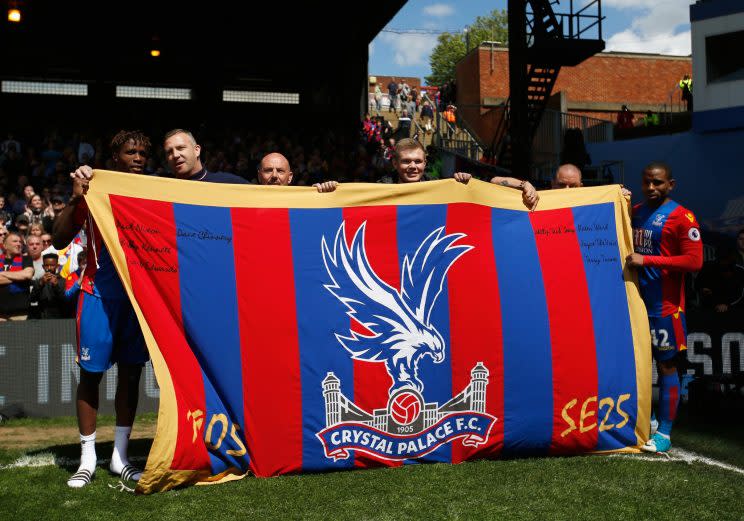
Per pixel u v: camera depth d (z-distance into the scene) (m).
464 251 4.47
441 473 4.06
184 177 4.47
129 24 20.92
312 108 23.45
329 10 20.44
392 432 4.23
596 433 4.50
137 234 3.99
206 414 3.96
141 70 21.98
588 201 4.78
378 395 4.22
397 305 4.33
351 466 4.16
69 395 6.21
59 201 10.29
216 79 22.42
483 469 4.15
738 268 7.90
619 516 3.39
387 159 19.02
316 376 4.16
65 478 4.02
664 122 18.91
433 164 18.05
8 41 20.81
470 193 4.54
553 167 19.41
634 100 32.69
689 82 22.12
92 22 20.64
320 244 4.30
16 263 7.87
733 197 16.61
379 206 4.42
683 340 4.71
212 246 4.13
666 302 4.71
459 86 33.44
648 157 18.23
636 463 4.30
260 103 23.09
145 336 3.87
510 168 17.42
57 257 7.10
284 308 4.18
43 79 21.36
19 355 6.09
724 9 16.36
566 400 4.46
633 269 4.76
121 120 21.59
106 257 4.03
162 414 3.76
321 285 4.25
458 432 4.32
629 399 4.59
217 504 3.54
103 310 4.00
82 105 21.56
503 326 4.43
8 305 7.14
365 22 20.67
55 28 20.78
